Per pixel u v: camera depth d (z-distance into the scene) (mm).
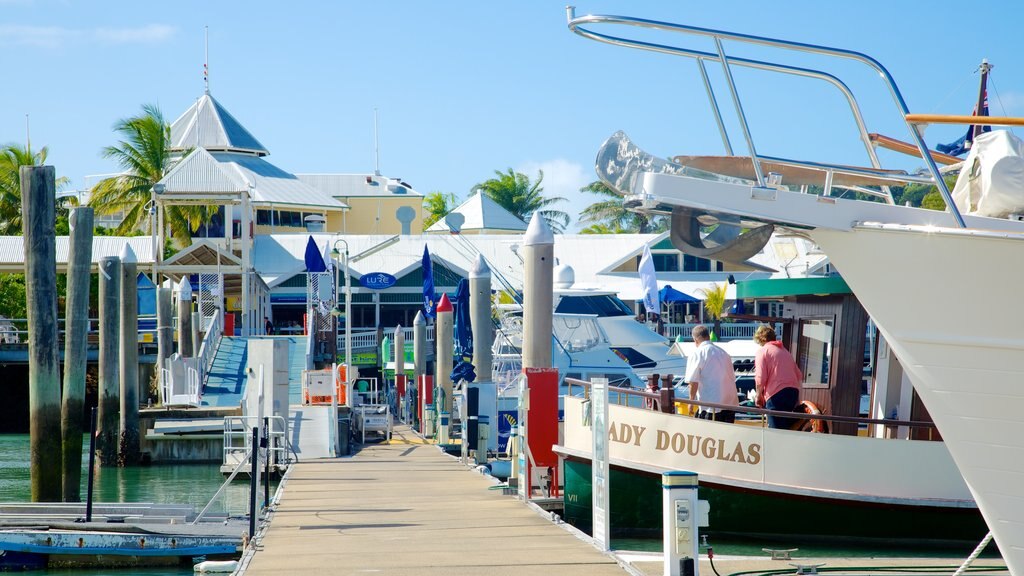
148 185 59094
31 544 13562
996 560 11242
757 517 12625
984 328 8820
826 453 12297
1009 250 8570
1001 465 8922
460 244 57938
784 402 12781
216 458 28016
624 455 13328
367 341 47938
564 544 11438
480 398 26344
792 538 12688
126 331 28125
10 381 41156
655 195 9281
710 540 12992
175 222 57719
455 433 29859
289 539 12047
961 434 9086
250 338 39969
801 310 13883
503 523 13070
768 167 10641
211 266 42750
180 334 36062
